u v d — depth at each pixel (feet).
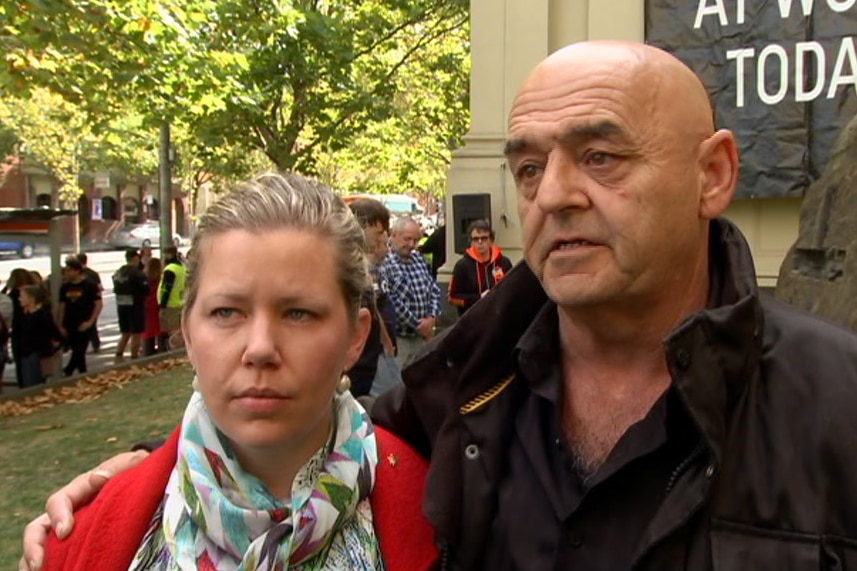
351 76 55.06
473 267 26.78
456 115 69.10
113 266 133.80
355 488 4.88
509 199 29.55
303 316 4.55
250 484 4.67
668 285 4.91
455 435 5.26
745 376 4.55
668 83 4.77
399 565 5.03
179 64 37.96
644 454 4.65
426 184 123.03
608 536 4.72
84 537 4.87
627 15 27.32
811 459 4.42
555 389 5.09
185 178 133.80
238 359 4.47
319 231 4.59
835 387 4.49
